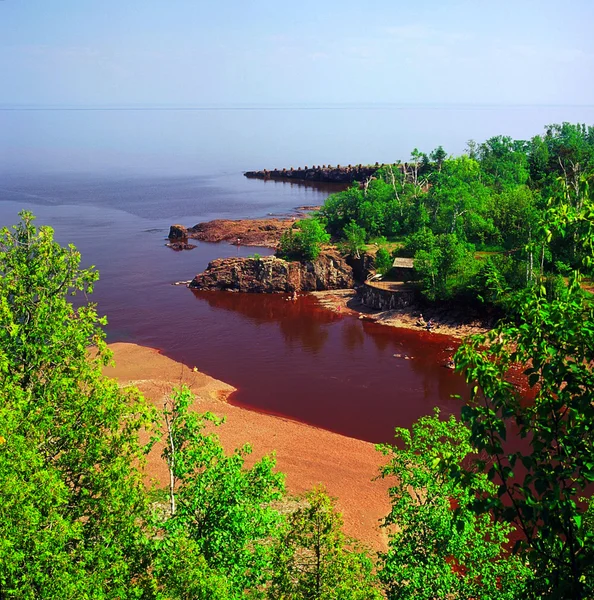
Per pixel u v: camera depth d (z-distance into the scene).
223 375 75.62
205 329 93.62
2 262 29.86
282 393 70.00
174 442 29.66
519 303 13.26
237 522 25.08
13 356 28.44
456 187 125.50
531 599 12.56
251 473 27.77
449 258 90.81
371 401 67.25
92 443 26.28
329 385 72.00
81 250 150.25
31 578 19.83
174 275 126.38
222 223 173.38
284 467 51.12
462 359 12.91
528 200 111.75
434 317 92.31
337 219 148.50
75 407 26.92
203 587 21.33
